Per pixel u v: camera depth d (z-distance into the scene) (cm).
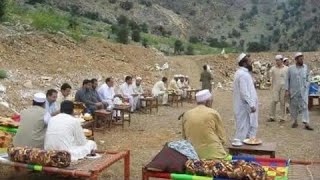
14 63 1892
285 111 1363
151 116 1511
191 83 2758
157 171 602
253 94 910
